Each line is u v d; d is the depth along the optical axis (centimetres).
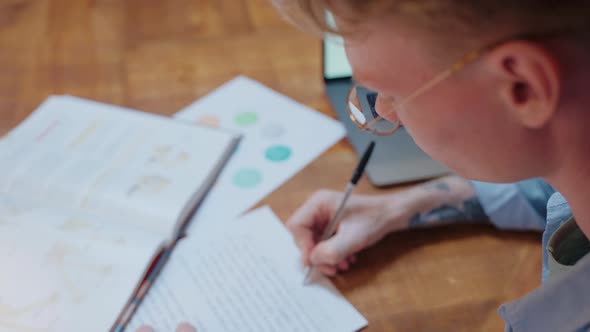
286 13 41
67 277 69
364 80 42
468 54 36
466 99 39
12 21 113
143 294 68
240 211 78
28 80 100
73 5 117
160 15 114
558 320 50
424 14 35
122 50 106
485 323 64
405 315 65
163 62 104
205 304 67
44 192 80
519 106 37
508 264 70
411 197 75
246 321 65
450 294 67
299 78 100
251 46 107
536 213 72
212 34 110
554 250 55
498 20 34
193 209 79
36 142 88
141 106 95
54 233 74
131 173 82
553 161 42
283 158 86
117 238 74
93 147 87
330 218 75
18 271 70
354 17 37
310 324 64
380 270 70
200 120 92
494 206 73
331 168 84
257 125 91
